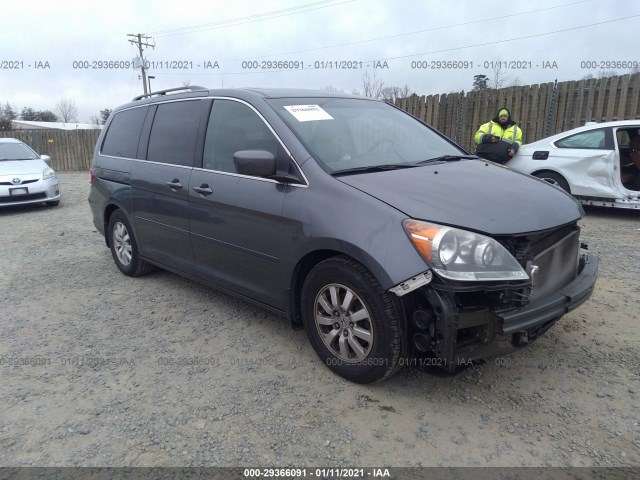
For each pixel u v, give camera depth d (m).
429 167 3.33
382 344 2.68
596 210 8.19
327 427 2.61
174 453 2.44
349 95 4.16
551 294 2.82
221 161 3.68
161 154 4.34
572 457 2.36
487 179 3.16
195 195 3.80
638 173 7.30
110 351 3.52
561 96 10.06
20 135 19.77
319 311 3.06
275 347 3.50
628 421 2.61
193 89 4.30
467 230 2.48
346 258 2.82
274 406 2.80
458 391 2.90
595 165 7.22
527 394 2.87
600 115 9.55
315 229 2.88
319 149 3.20
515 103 10.77
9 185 9.27
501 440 2.49
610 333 3.57
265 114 3.41
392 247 2.54
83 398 2.92
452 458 2.37
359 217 2.71
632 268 4.99
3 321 4.09
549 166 7.69
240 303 4.36
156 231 4.43
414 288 2.46
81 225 8.16
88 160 19.83
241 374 3.15
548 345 3.42
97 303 4.46
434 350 2.52
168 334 3.77
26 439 2.56
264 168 3.04
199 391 2.97
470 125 11.62
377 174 3.06
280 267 3.19
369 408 2.76
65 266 5.66
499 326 2.47
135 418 2.72
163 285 4.91
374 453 2.41
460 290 2.39
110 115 5.49
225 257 3.66
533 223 2.66
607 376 3.03
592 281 3.05
